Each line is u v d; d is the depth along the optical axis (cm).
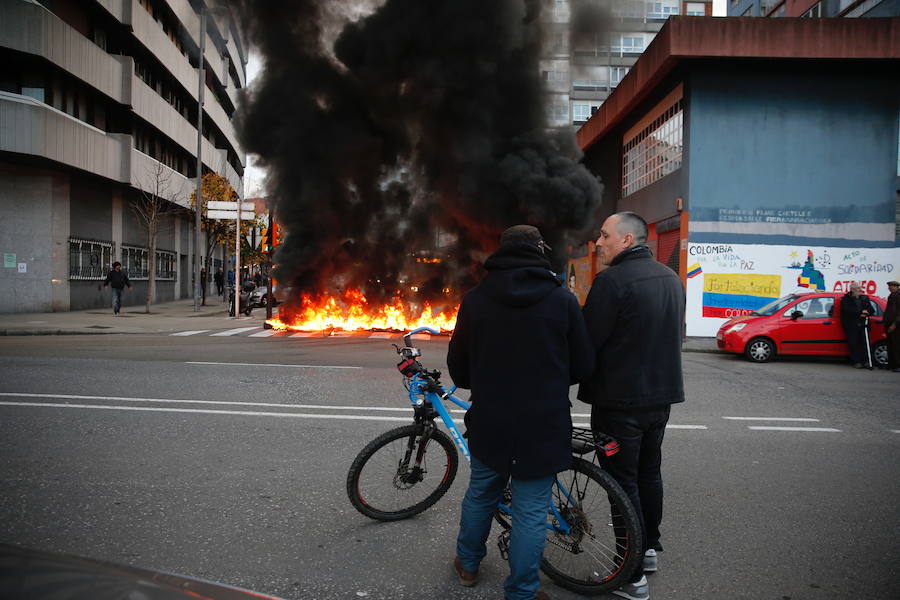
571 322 262
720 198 1602
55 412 596
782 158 1602
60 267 2070
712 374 996
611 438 288
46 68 1948
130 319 1842
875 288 1588
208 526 347
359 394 726
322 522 359
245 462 461
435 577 298
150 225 2230
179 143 3028
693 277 1602
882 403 764
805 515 383
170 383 763
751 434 587
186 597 137
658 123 1873
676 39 1526
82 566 141
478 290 272
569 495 302
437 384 366
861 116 1594
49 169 2030
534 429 254
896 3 1762
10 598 123
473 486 286
